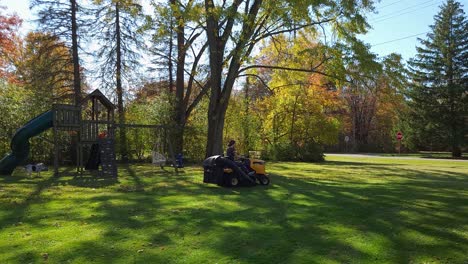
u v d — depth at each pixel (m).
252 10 18.12
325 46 17.19
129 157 23.52
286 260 4.86
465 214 7.59
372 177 15.51
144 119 23.84
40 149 20.81
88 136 16.91
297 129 31.33
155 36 19.34
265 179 12.42
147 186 11.84
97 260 4.79
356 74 17.36
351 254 5.12
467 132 40.56
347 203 8.81
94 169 17.30
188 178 14.21
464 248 5.42
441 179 14.94
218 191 10.82
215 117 19.33
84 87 31.80
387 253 5.18
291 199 9.39
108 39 25.70
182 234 6.02
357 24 17.50
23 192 10.44
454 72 41.25
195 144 24.33
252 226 6.57
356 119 63.25
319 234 6.09
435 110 41.84
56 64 24.47
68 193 10.33
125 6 21.89
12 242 5.55
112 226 6.52
